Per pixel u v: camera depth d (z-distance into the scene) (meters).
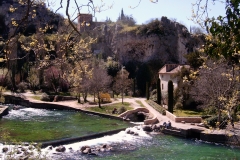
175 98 53.75
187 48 94.81
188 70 51.56
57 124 39.50
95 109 52.41
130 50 98.62
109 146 27.58
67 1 5.14
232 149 26.94
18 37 5.60
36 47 9.48
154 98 64.31
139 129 36.25
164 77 62.00
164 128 34.69
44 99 62.78
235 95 12.48
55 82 65.50
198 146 28.22
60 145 26.91
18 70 69.56
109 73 86.81
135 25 108.19
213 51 5.14
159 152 25.98
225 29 4.67
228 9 4.44
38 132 33.38
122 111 48.53
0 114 43.97
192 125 35.19
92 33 96.06
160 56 96.19
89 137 31.36
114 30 104.44
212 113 39.97
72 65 9.96
